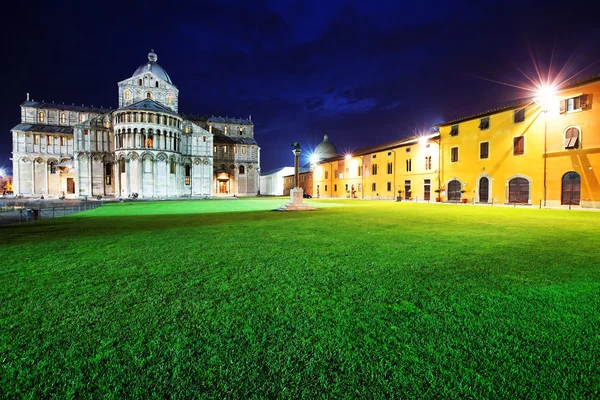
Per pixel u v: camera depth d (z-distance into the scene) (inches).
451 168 1541.6
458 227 502.0
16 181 2753.4
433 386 102.3
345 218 676.1
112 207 1304.1
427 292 188.5
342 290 192.7
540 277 218.4
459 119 1480.1
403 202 1625.2
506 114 1278.3
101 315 157.0
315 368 112.5
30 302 174.4
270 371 110.8
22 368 113.7
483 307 165.2
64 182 2938.0
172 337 134.5
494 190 1326.3
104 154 2605.8
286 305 169.3
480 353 121.2
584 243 349.4
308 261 267.1
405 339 131.9
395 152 1931.6
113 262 266.5
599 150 986.7
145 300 177.3
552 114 1115.9
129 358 119.3
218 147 3319.4
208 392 99.7
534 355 119.7
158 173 2421.3
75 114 3016.7
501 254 292.5
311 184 3189.0
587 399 96.3
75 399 97.5
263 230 473.7
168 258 281.1
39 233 453.7
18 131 2751.0
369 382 104.6
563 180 1085.8
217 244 350.9
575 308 163.6
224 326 144.8
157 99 2787.9
